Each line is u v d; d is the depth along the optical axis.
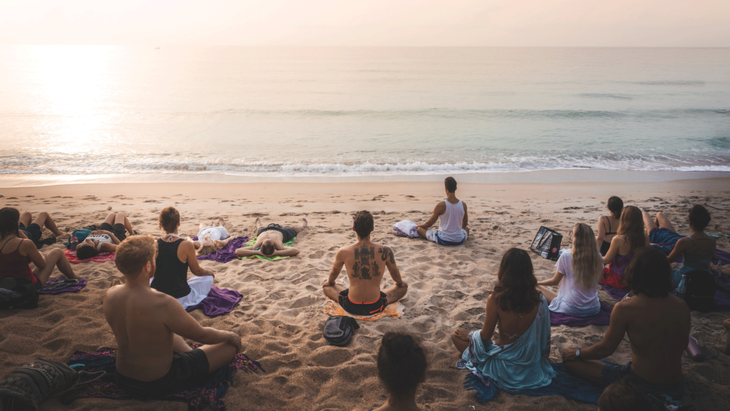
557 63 87.06
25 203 9.25
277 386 3.16
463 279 5.35
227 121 23.95
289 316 4.30
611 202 5.50
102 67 67.19
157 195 10.33
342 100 32.38
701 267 4.50
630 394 1.97
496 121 24.77
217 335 3.18
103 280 4.93
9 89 35.53
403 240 6.89
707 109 28.94
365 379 3.27
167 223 4.32
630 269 2.90
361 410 2.40
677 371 2.83
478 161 15.33
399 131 21.66
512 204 9.75
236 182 12.05
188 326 2.87
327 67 71.81
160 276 4.23
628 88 41.78
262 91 37.09
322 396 3.07
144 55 128.75
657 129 22.09
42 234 6.71
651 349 2.82
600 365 3.21
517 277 3.03
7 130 19.59
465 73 58.88
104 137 18.89
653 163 15.02
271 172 13.62
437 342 3.87
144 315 2.68
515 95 35.75
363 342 3.80
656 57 129.50
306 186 11.55
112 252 5.83
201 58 106.62
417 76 53.66
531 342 3.15
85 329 3.79
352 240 6.91
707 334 3.99
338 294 4.51
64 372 2.88
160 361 2.83
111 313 2.73
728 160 15.40
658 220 6.43
